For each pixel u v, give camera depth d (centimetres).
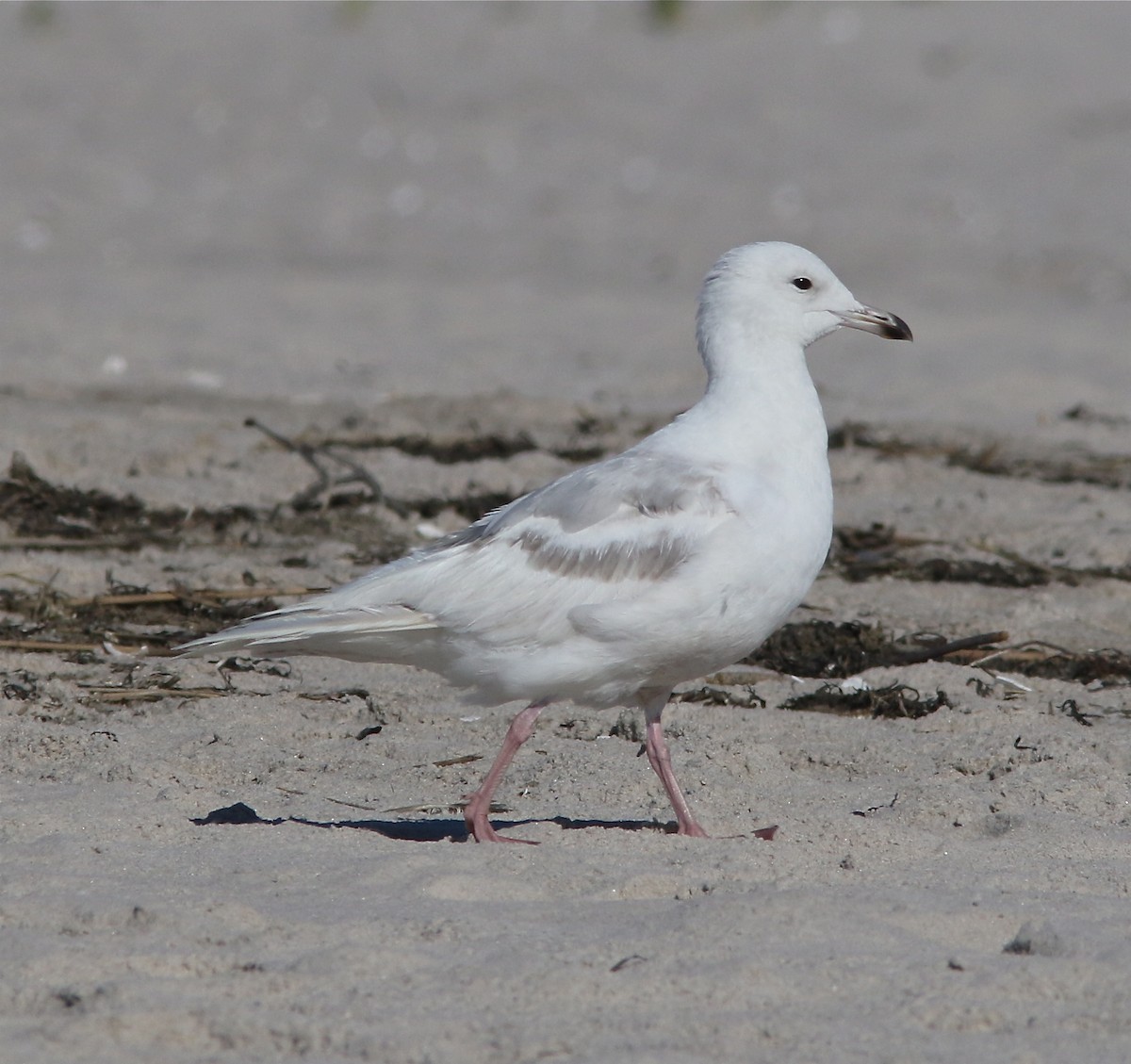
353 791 973
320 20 5259
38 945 672
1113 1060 594
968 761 1026
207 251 3550
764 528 871
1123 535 1614
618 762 1011
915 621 1367
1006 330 2939
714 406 924
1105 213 3616
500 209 3872
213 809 916
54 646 1205
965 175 3897
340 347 2677
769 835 870
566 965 663
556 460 1878
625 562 863
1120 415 2289
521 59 4859
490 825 884
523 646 875
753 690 1191
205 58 4934
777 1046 601
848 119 4300
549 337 2827
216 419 2058
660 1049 595
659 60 4800
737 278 933
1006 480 1869
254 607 1318
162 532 1544
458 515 1641
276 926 701
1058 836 872
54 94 4641
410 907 730
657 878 769
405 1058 589
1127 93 4322
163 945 682
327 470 1780
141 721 1085
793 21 5003
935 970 663
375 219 3816
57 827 839
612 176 4062
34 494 1566
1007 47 4681
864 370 2602
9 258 3394
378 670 1215
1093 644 1315
